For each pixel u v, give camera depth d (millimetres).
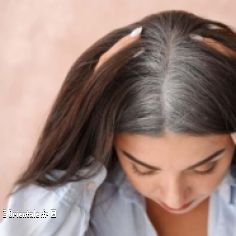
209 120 1027
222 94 1036
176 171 1096
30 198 1273
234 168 1276
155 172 1133
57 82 2410
